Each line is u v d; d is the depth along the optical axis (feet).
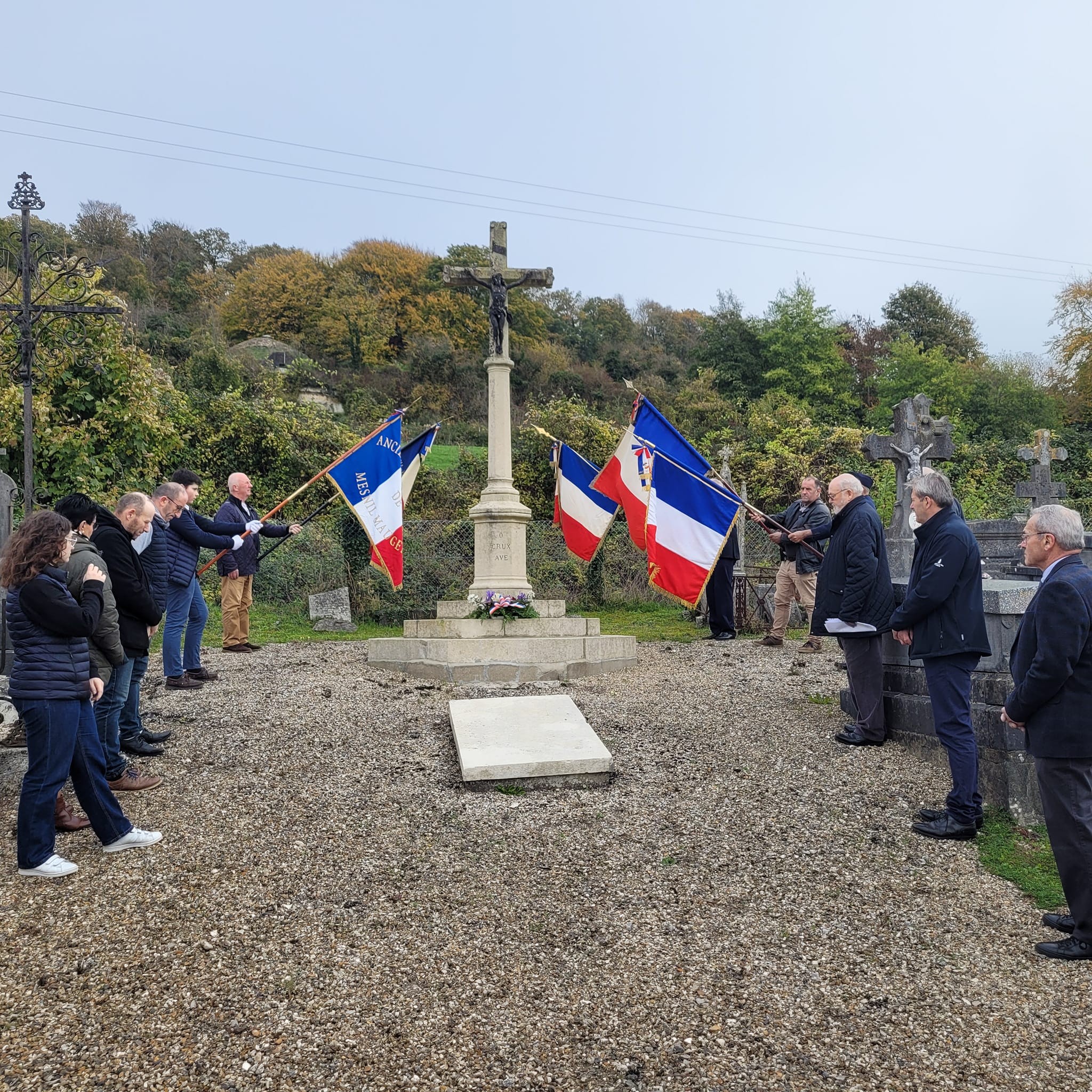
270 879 13.42
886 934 12.14
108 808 14.16
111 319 42.04
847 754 18.75
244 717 21.15
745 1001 10.53
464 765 17.16
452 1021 10.07
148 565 18.78
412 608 39.50
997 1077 9.24
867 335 145.89
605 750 18.03
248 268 156.04
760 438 81.05
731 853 14.58
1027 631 12.00
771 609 36.68
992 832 15.26
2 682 18.81
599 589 43.52
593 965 11.30
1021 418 110.22
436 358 120.26
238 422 53.16
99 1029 9.82
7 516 20.77
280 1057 9.39
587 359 156.97
